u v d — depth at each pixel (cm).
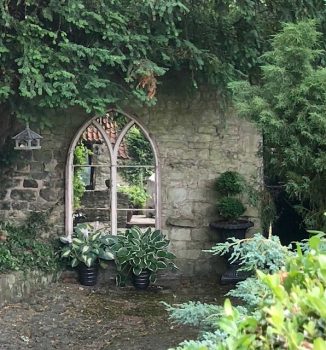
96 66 608
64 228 849
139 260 797
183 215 856
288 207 865
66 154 847
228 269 814
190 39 705
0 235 794
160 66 725
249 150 849
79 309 688
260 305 209
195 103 849
